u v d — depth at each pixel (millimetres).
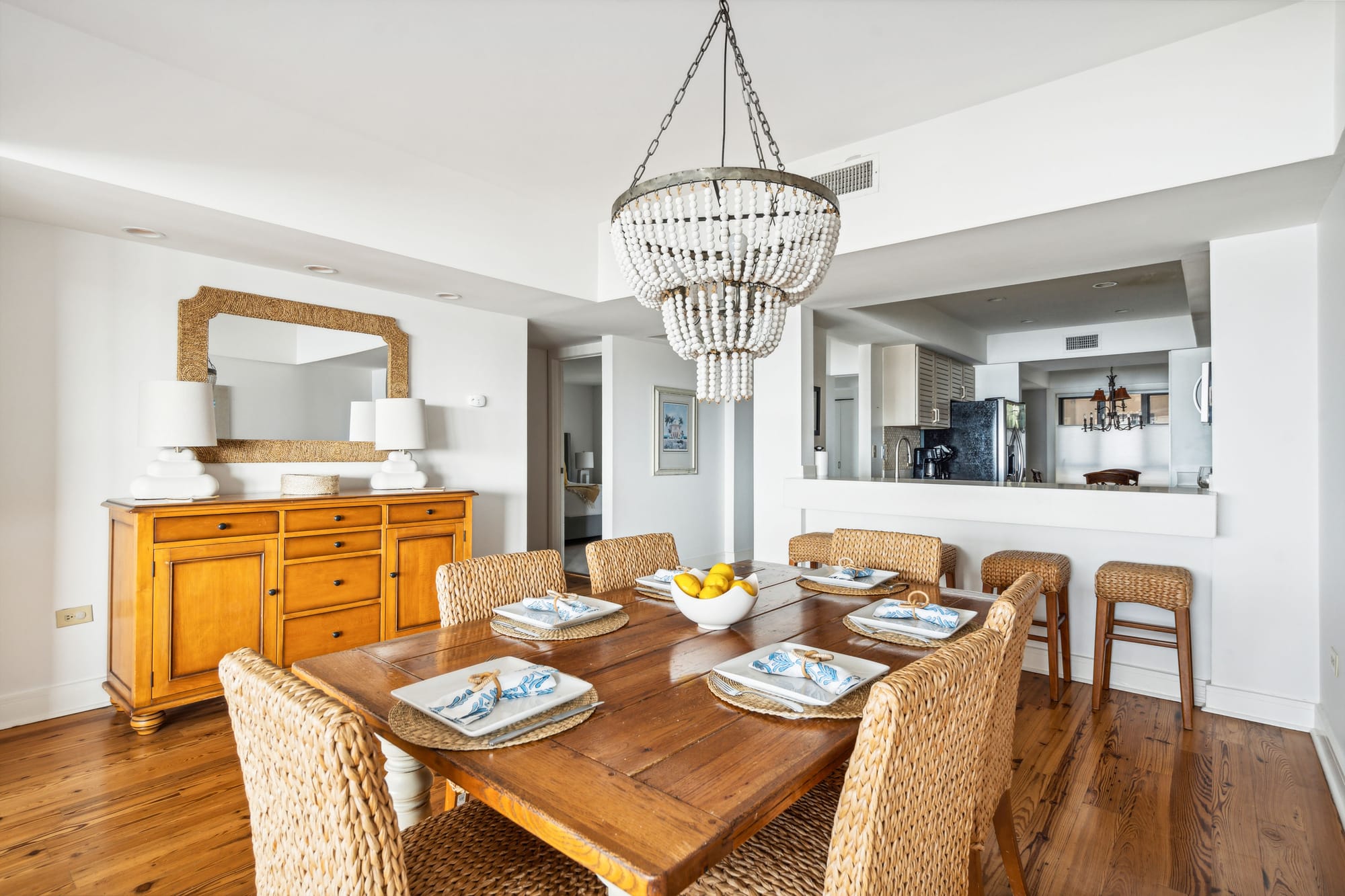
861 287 3924
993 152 2754
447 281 3744
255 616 2941
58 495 2848
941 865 1130
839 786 1501
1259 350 2855
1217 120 2293
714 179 1490
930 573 2496
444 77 2580
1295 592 2775
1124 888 1775
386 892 854
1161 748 2580
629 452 5812
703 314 1642
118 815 2090
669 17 2203
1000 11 2178
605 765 1063
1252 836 2002
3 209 2637
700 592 1797
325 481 3336
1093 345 6340
